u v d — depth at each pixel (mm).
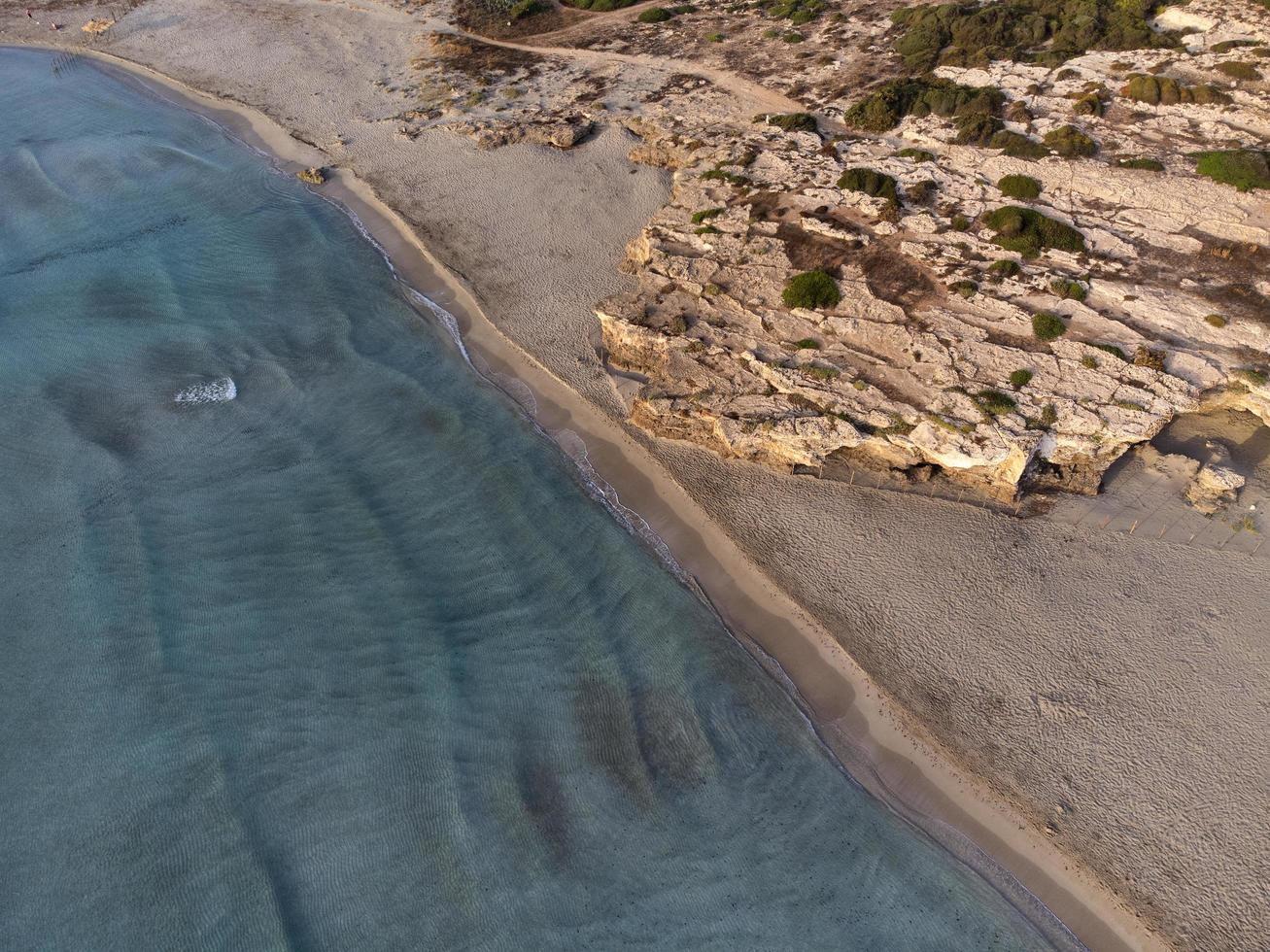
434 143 72875
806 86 73625
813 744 33781
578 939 27172
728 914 28234
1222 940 28016
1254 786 31359
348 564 38688
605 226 62156
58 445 43688
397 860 28656
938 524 41156
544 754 32219
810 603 38594
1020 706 34344
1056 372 43906
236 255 60281
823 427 42750
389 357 52094
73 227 62625
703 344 48375
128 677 33156
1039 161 58438
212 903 27172
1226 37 68688
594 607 38156
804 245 54250
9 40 95750
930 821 31562
